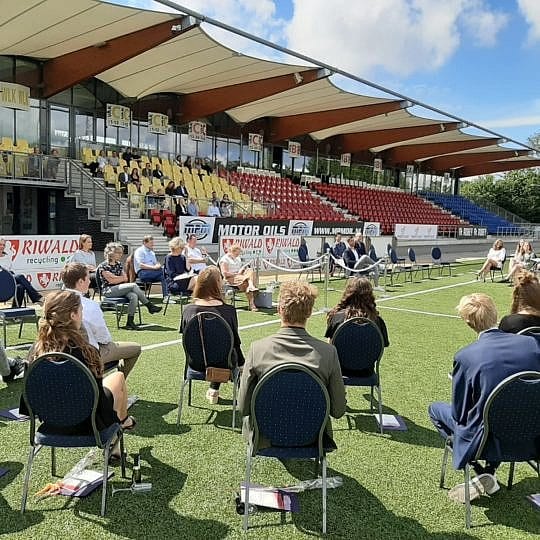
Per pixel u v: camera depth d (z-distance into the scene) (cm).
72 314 307
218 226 1631
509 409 284
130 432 412
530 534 292
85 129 1995
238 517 300
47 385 288
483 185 5281
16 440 393
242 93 1970
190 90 2088
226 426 429
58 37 1425
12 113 1778
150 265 988
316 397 283
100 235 1568
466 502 298
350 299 448
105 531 282
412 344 742
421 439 419
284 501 315
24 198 1739
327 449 300
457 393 311
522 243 1544
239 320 878
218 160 2502
